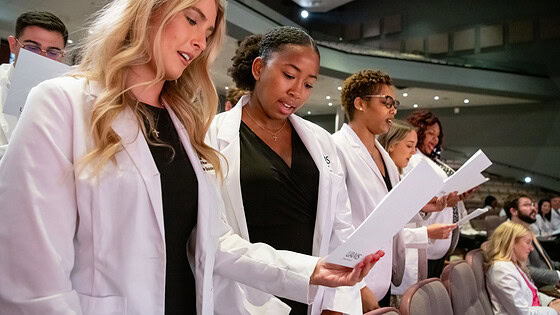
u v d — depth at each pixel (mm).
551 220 6805
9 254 645
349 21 14383
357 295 1321
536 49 11273
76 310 671
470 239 5285
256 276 1011
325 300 1283
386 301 1901
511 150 11914
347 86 1963
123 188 739
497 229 2512
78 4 5703
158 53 778
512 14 11648
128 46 792
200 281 887
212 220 927
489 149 12297
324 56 9883
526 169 11594
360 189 1765
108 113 739
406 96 12047
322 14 14336
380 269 1737
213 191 939
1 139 1424
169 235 831
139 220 749
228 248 1036
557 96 11148
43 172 674
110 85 770
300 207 1281
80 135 720
